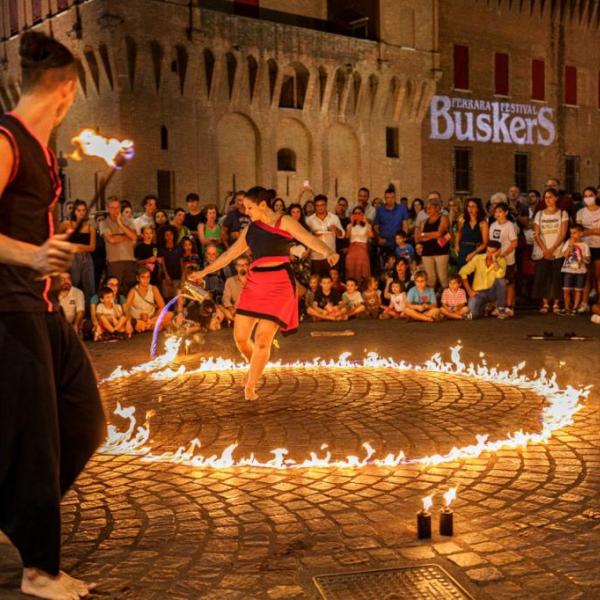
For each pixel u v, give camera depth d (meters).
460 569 3.21
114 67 24.72
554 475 4.48
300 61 28.45
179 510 4.00
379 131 31.31
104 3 24.11
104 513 3.98
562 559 3.28
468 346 9.84
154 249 12.32
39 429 2.89
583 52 37.97
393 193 15.53
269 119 28.28
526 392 6.95
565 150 37.59
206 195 26.95
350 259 14.28
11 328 2.87
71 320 10.65
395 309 13.41
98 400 3.20
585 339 10.12
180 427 5.83
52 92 2.89
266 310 6.53
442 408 6.34
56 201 3.03
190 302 11.83
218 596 3.00
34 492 2.90
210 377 7.97
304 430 5.67
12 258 2.66
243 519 3.85
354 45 29.73
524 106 35.88
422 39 31.78
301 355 9.44
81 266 12.25
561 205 14.81
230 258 6.71
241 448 5.20
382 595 2.98
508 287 13.66
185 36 25.77
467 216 13.52
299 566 3.27
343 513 3.91
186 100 26.38
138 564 3.32
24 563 3.00
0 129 2.76
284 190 29.08
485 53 34.38
